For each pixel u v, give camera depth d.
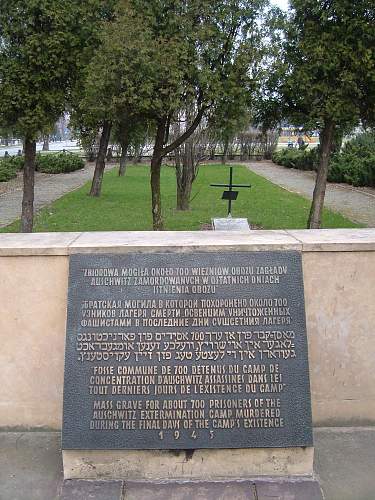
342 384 3.70
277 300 3.45
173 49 7.75
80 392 3.30
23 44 9.52
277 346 3.37
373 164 22.52
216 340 3.39
